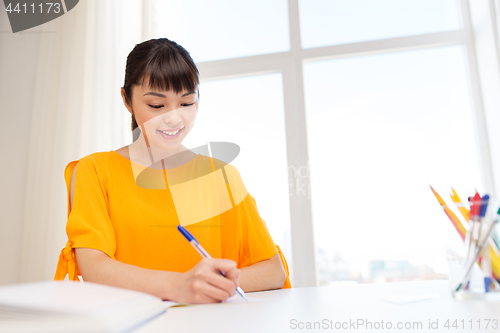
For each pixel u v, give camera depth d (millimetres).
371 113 1763
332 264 1671
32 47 1926
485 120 1681
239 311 446
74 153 1712
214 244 841
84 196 737
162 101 771
